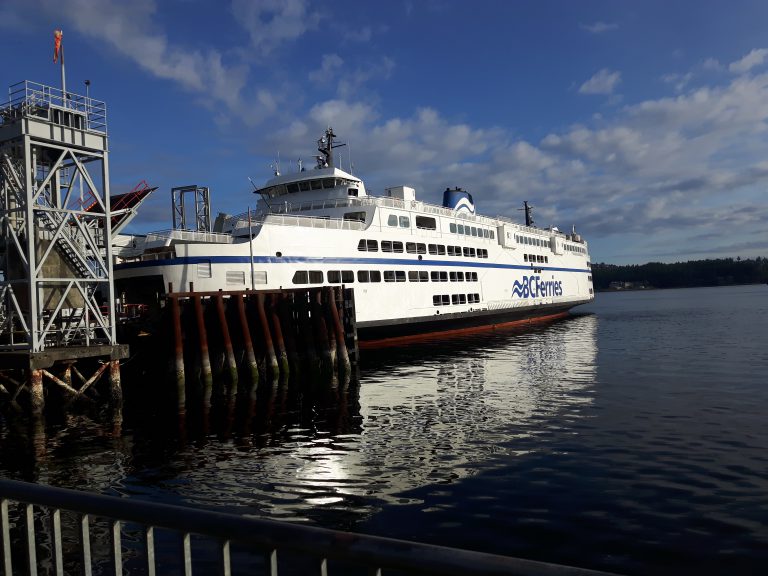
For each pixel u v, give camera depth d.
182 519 2.62
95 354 21.12
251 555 9.09
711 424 16.80
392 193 41.53
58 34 21.73
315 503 11.36
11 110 20.53
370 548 2.18
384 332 36.59
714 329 49.69
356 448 15.31
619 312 85.81
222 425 18.67
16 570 8.72
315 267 32.03
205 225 38.25
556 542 9.43
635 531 9.75
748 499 11.00
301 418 19.34
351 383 26.14
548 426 17.02
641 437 15.55
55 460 14.98
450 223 41.72
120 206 31.77
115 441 16.91
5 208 22.02
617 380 25.03
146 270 28.84
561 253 60.16
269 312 28.39
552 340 42.47
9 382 22.34
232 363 25.50
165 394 24.69
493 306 46.16
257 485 12.52
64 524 10.44
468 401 21.20
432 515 10.62
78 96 21.95
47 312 23.02
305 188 39.97
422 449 15.02
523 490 11.77
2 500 3.40
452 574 1.99
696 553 8.95
